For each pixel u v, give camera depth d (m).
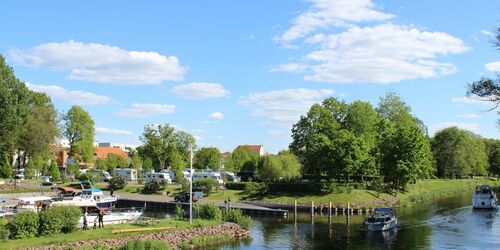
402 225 66.81
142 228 50.66
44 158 118.31
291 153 113.75
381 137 107.88
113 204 83.50
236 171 160.50
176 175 119.19
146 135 132.50
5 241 41.66
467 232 60.81
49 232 45.09
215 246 51.31
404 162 97.50
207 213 61.03
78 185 106.88
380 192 95.50
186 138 151.62
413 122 128.00
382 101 129.00
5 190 91.69
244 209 79.94
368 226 62.06
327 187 91.75
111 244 44.22
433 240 55.53
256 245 52.38
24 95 95.62
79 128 131.62
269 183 98.56
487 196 85.38
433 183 125.50
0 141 90.19
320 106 114.44
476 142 153.25
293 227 65.56
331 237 57.62
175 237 49.97
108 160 163.88
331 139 107.44
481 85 29.73
